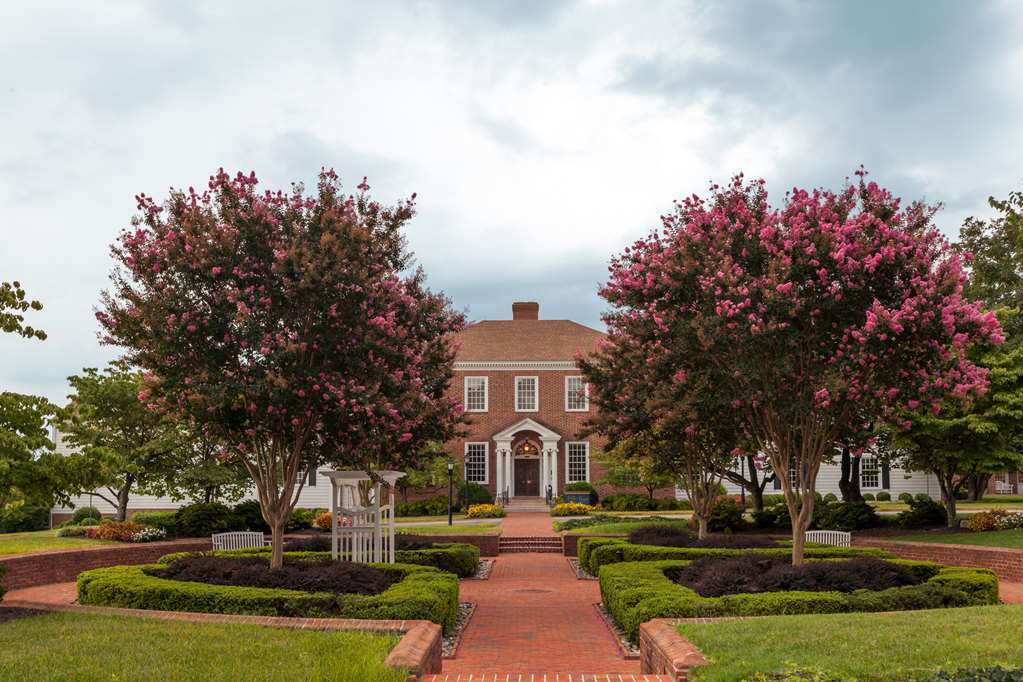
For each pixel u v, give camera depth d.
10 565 18.05
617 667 10.69
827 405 13.32
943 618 9.73
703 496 23.17
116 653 8.25
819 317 13.72
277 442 15.30
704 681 7.42
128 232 14.32
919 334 12.91
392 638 9.02
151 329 13.85
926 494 46.03
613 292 15.19
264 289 14.10
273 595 11.83
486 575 21.81
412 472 42.81
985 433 24.81
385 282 14.84
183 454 29.86
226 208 14.58
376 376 14.65
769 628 9.29
